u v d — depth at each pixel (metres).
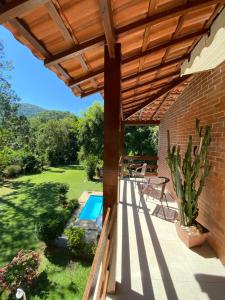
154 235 3.09
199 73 3.41
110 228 1.73
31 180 16.53
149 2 1.29
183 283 2.12
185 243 2.83
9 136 16.70
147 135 17.14
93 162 15.98
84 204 9.80
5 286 4.56
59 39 1.42
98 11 1.22
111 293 1.98
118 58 1.71
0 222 8.47
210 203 2.84
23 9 0.98
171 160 3.23
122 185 6.25
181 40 2.04
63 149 25.06
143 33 1.69
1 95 14.97
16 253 6.11
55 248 6.09
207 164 2.86
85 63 1.85
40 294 4.38
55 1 1.08
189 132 3.98
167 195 5.16
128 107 5.20
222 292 2.01
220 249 2.49
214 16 1.81
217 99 2.69
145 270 2.32
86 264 5.34
